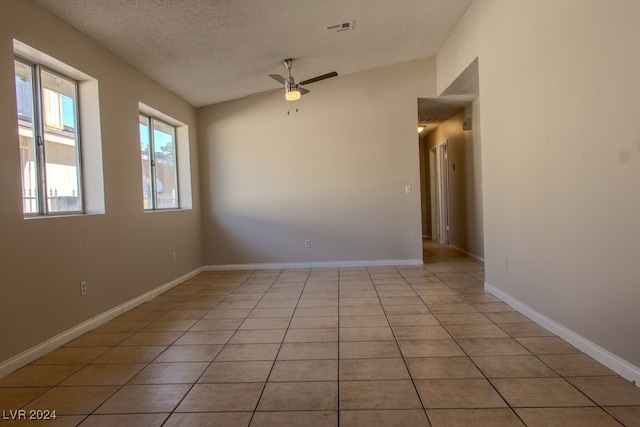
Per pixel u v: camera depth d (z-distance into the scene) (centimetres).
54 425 188
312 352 270
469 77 476
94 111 357
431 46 534
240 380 230
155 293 450
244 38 400
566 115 262
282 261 606
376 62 558
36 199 304
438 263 599
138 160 426
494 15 367
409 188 589
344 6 376
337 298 414
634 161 204
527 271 325
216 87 529
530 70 306
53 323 291
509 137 347
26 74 302
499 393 206
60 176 332
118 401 210
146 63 416
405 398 204
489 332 296
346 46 475
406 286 458
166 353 276
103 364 260
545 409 189
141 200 428
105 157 365
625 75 208
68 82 347
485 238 420
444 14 436
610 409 187
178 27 353
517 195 337
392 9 402
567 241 266
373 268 578
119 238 383
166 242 486
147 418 192
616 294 221
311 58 491
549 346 265
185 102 562
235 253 611
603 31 223
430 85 579
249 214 607
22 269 264
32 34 280
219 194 610
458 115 690
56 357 274
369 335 299
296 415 191
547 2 280
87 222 334
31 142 302
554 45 273
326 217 599
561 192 271
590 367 231
